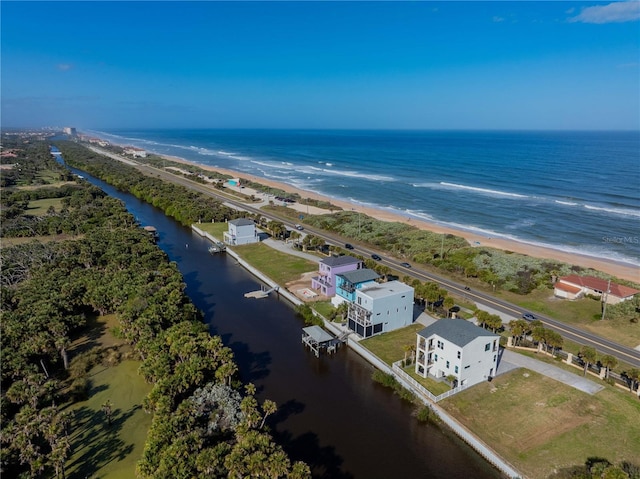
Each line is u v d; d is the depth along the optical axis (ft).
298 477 103.81
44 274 239.09
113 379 166.61
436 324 168.25
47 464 116.88
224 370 150.51
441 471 124.67
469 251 315.17
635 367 171.53
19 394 140.15
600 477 107.65
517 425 137.90
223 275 293.23
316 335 194.80
